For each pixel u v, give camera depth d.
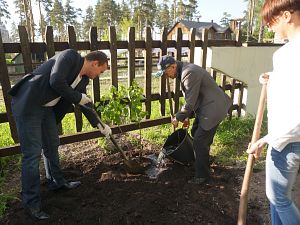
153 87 9.09
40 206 3.07
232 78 6.15
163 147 4.24
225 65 5.95
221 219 3.07
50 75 2.80
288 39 1.92
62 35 45.31
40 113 2.93
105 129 3.54
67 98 2.90
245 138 5.48
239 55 6.11
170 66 3.49
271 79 2.01
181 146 3.92
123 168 4.07
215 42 5.79
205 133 3.57
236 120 6.24
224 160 4.46
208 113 3.53
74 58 2.87
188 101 3.46
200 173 3.73
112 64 4.44
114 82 4.54
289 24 1.84
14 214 3.09
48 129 3.26
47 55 3.90
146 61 4.82
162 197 3.38
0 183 3.67
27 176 2.93
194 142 3.67
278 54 1.94
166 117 5.28
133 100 4.21
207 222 3.02
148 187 3.61
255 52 6.37
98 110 4.16
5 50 3.62
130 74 4.68
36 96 2.82
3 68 3.65
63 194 3.46
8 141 4.67
